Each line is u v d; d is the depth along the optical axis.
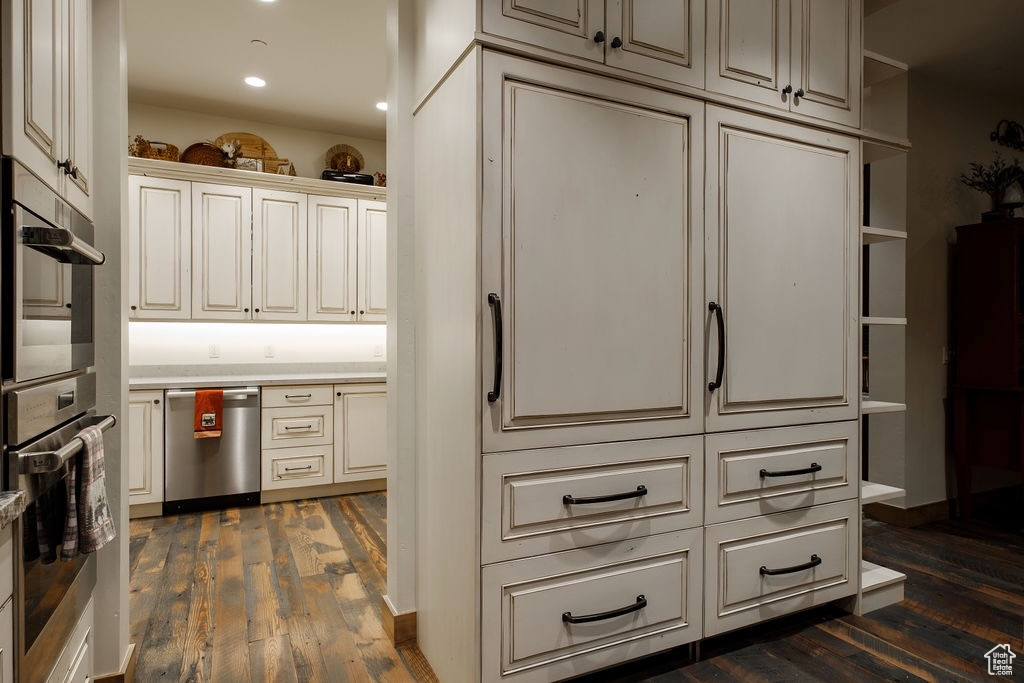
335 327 4.47
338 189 4.12
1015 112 3.77
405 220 1.98
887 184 3.33
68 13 1.30
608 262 1.64
